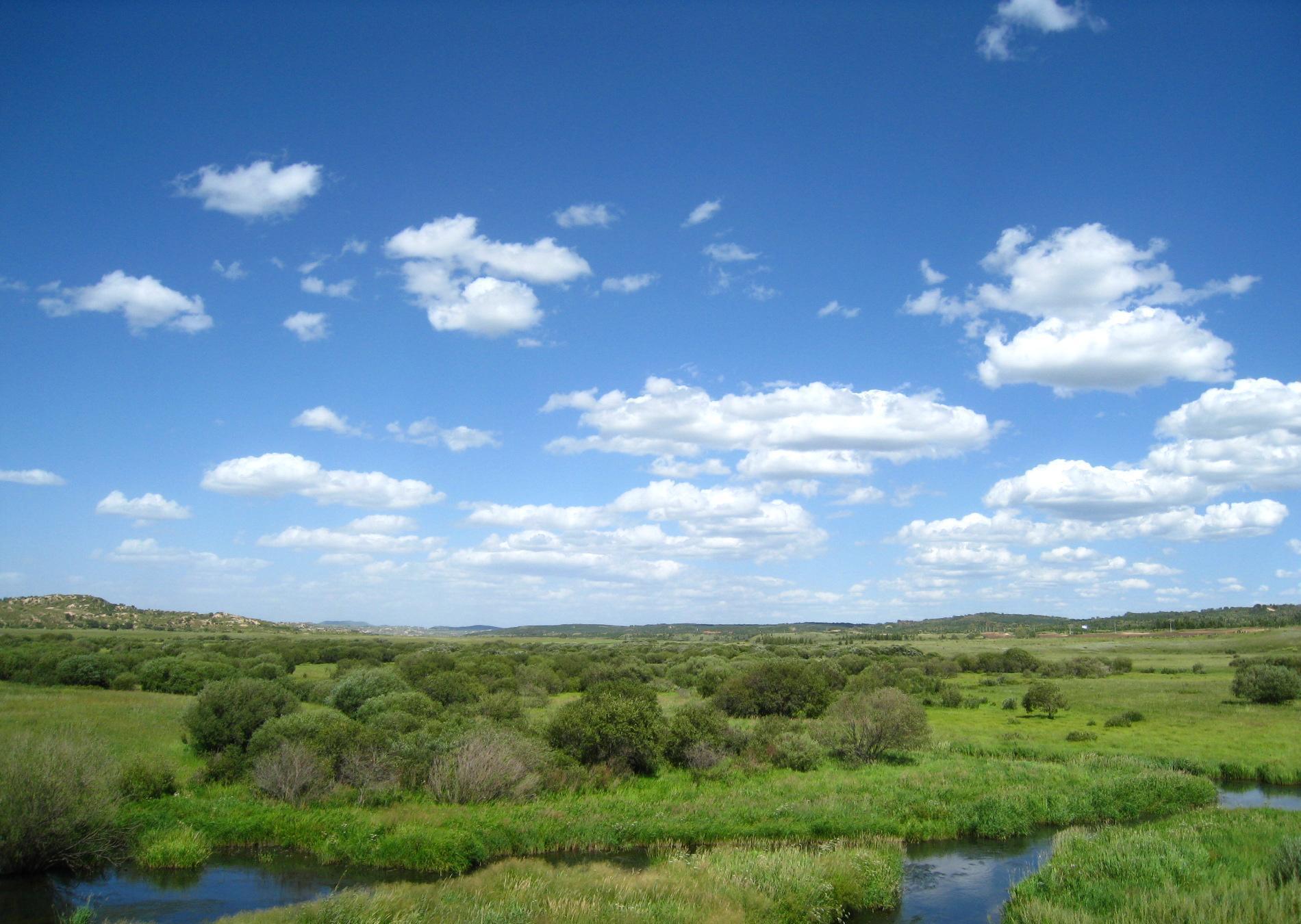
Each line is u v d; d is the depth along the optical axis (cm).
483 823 2648
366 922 1673
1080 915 1767
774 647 14550
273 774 2880
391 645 13850
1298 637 13925
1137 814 3056
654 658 11056
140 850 2383
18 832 2172
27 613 18562
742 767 3650
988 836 2838
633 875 2134
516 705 4766
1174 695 6975
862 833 2748
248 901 2053
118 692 6191
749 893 1966
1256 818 2703
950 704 6638
